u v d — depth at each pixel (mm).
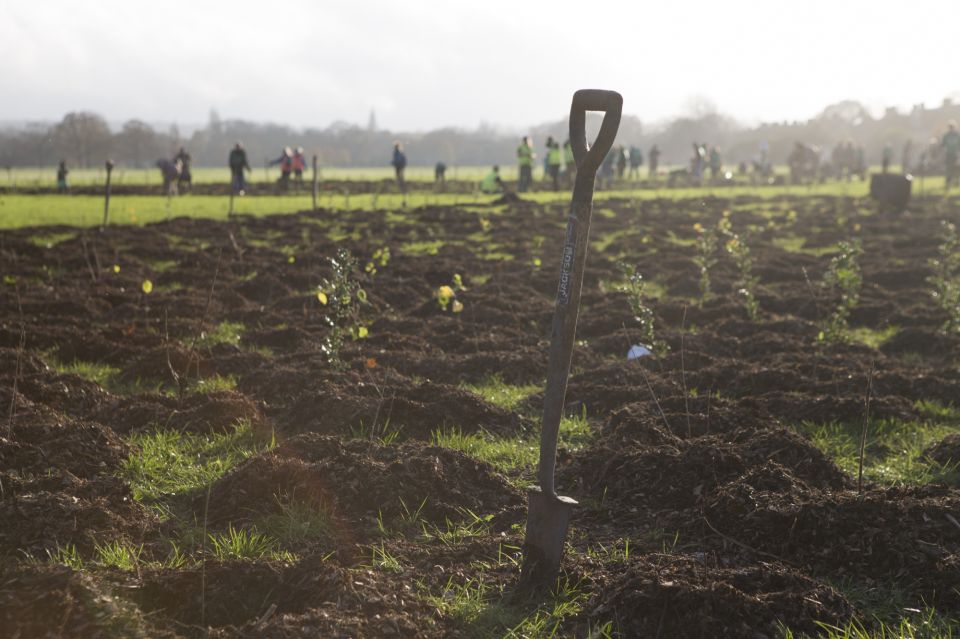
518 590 3797
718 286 12602
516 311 10844
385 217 23234
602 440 5914
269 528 4504
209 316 10375
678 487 5031
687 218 22781
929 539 4137
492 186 34469
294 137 182000
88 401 6902
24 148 125125
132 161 132875
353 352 8328
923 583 3896
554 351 3678
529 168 34219
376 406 6414
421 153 177250
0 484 4688
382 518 4684
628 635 3416
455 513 4750
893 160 97938
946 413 6871
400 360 8102
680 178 46906
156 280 13023
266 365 7918
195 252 15547
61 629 3184
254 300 12023
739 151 124625
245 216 22938
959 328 9125
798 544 4238
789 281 13719
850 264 9148
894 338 9289
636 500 5020
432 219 22250
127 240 17234
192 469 5461
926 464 5797
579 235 3566
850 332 10195
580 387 7367
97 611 3285
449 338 9305
